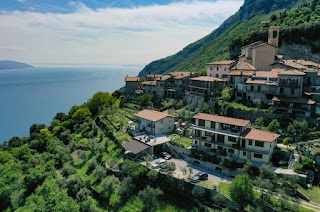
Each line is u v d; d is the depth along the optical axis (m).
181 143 68.44
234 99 84.44
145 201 52.28
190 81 98.38
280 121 69.62
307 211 41.34
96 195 60.69
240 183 43.25
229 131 60.53
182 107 94.88
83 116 109.94
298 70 77.38
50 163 76.50
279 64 88.44
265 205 42.84
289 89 73.38
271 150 56.84
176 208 50.41
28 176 70.06
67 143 95.50
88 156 77.19
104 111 103.25
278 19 144.50
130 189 56.78
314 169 51.00
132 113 100.06
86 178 66.44
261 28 132.38
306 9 137.38
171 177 53.66
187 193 51.12
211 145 63.09
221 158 58.72
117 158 68.25
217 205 46.75
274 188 47.03
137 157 64.56
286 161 55.25
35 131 122.06
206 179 53.25
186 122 80.12
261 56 98.44
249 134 58.06
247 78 83.81
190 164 61.84
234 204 44.38
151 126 77.31
